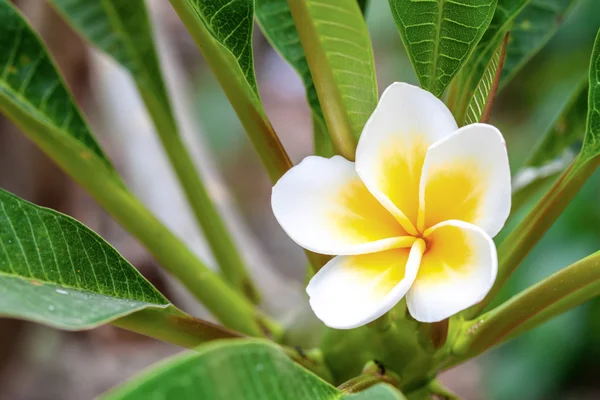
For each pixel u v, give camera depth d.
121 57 0.62
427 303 0.42
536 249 1.27
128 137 0.89
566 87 1.44
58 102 0.57
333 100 0.47
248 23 0.48
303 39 0.47
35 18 0.89
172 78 0.95
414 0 0.47
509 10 0.51
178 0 0.50
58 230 0.45
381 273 0.43
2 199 0.45
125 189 0.58
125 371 1.19
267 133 0.50
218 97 1.93
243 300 0.59
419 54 0.48
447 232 0.43
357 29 0.47
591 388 1.37
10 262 0.44
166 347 1.25
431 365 0.50
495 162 0.43
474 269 0.42
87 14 0.61
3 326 0.93
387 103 0.44
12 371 1.06
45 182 0.94
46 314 0.40
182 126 0.92
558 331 1.35
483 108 0.46
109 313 0.41
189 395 0.36
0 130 0.88
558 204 0.50
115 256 0.46
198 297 0.58
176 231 0.83
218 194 0.87
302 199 0.44
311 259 0.50
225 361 0.37
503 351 1.41
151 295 0.47
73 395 1.14
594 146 0.49
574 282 0.47
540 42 0.60
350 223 0.44
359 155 0.44
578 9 1.44
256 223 1.94
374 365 0.50
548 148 0.59
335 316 0.43
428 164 0.43
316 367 0.52
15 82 0.57
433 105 0.44
